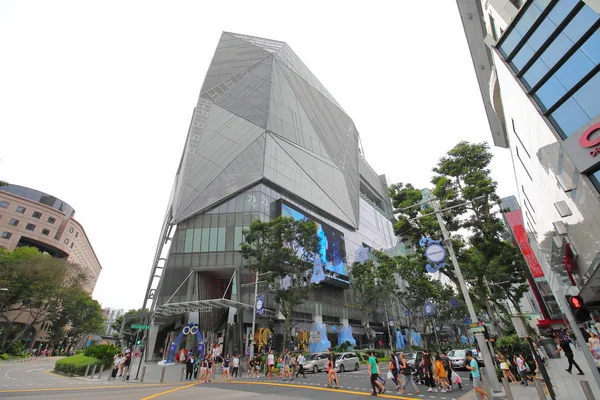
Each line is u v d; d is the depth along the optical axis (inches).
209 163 1927.9
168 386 688.4
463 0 866.8
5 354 1721.2
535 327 1574.8
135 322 1632.6
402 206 997.8
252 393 555.8
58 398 481.1
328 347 1717.5
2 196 2994.6
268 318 1604.3
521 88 601.3
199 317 1520.7
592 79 478.3
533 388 535.2
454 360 903.1
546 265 1107.9
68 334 2812.5
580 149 490.0
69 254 3560.5
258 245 1232.2
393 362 609.0
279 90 2388.0
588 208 570.9
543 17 545.3
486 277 1142.3
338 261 2153.1
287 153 2165.4
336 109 3270.2
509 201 2701.8
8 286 1825.8
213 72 2333.9
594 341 555.2
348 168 2960.1
